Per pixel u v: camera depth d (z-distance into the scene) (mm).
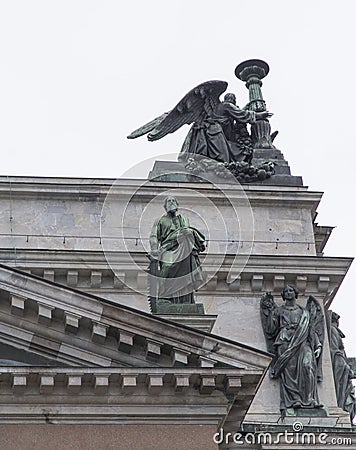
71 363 173625
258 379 172500
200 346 172000
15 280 173125
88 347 173750
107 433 172125
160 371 171125
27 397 171625
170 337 172125
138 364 173250
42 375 170000
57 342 174000
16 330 174250
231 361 172125
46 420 171875
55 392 171875
